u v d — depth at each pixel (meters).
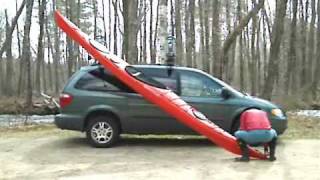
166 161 9.40
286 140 12.01
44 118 22.66
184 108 10.14
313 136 12.84
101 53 10.88
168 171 8.50
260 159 9.47
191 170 8.57
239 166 8.88
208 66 37.72
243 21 19.56
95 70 11.02
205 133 9.88
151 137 12.52
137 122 10.78
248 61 48.91
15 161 9.59
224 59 20.25
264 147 9.69
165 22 14.34
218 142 9.73
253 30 40.97
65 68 56.03
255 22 40.31
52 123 18.41
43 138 12.62
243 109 10.73
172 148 10.88
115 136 10.88
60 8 40.78
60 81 59.09
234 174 8.23
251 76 43.38
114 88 10.88
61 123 10.86
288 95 33.28
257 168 8.69
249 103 10.79
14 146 11.36
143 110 10.76
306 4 43.03
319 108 28.58
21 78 42.12
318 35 39.66
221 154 10.10
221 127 10.77
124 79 10.56
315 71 38.16
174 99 10.30
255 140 9.16
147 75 10.91
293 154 10.05
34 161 9.55
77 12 39.56
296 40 41.59
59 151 10.55
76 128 10.83
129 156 9.91
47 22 46.44
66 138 12.41
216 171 8.47
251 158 9.51
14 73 53.28
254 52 43.50
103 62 10.79
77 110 10.81
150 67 11.02
